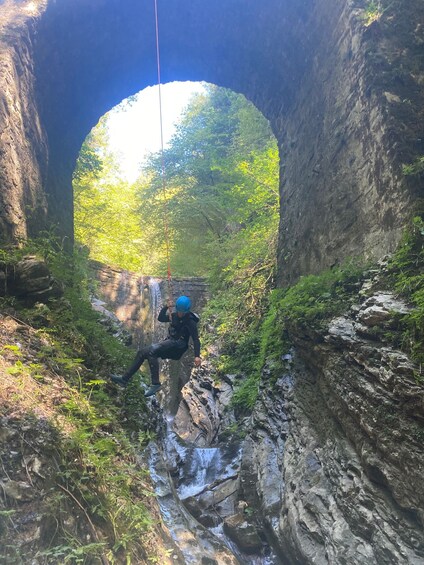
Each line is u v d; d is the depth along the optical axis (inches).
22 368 160.4
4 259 217.3
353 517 168.2
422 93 237.6
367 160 252.5
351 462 185.3
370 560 152.3
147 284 885.2
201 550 195.3
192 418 605.6
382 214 232.4
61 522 116.0
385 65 247.4
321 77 329.4
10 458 119.0
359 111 264.7
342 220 278.5
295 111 392.8
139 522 146.7
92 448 150.9
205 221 886.4
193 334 221.6
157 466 248.8
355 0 281.4
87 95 426.6
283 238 406.6
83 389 188.9
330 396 225.6
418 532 140.7
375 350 174.9
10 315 203.2
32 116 318.3
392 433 153.3
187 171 882.1
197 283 877.2
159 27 410.6
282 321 326.0
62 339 223.8
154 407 383.2
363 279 232.1
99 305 550.9
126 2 375.2
